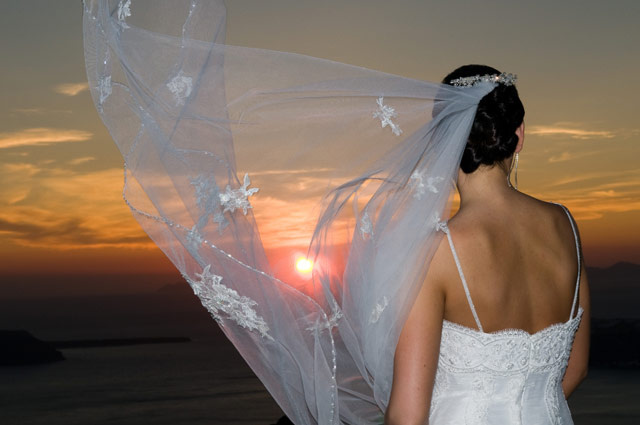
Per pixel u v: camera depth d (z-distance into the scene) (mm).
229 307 1269
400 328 1150
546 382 1207
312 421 1349
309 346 1301
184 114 1266
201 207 1251
